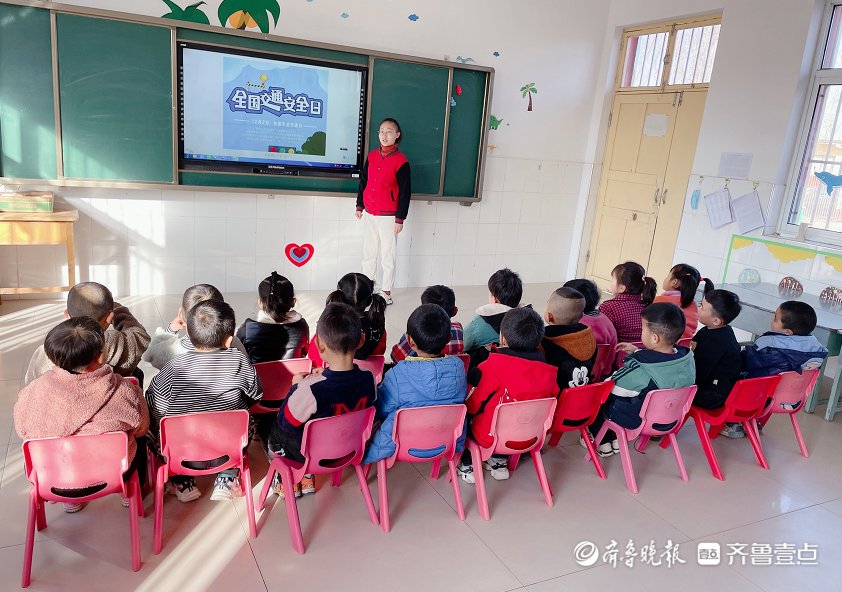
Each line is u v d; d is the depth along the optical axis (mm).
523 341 2346
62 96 4164
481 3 5430
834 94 4457
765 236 4805
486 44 5555
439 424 2207
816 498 2746
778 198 4789
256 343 2564
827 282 4309
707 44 5297
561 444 3066
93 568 1965
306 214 5246
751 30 4797
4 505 2240
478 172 5711
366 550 2154
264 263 5207
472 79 5461
